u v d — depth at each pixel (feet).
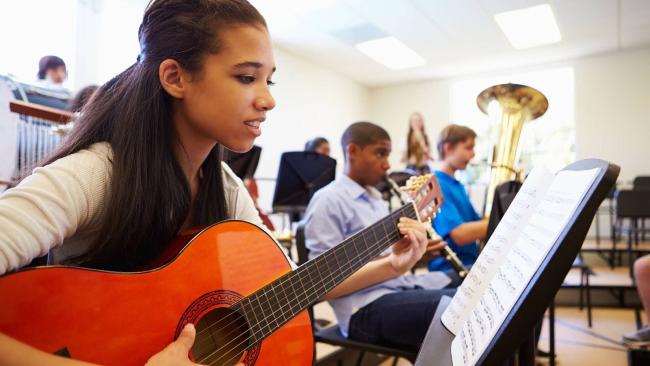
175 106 2.66
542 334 10.25
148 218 2.49
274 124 19.57
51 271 2.02
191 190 2.95
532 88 6.20
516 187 5.63
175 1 2.51
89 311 2.08
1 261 1.84
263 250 2.92
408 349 4.85
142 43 2.61
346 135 6.17
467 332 1.98
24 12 11.55
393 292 5.21
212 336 2.52
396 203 18.44
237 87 2.46
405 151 18.93
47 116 5.55
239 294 2.68
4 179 5.25
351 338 5.23
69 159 2.28
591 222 1.63
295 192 11.09
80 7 12.77
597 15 16.75
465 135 8.45
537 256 1.75
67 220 2.14
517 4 15.79
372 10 16.25
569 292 13.41
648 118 20.36
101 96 2.69
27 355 1.79
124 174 2.39
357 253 3.46
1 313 1.86
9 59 11.22
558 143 22.20
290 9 16.11
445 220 7.10
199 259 2.56
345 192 5.89
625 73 20.81
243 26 2.45
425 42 19.53
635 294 12.86
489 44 19.83
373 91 27.27
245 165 9.77
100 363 2.05
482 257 2.40
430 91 25.70
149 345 2.21
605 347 9.21
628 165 20.63
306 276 2.99
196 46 2.42
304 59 21.53
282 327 2.83
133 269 2.66
